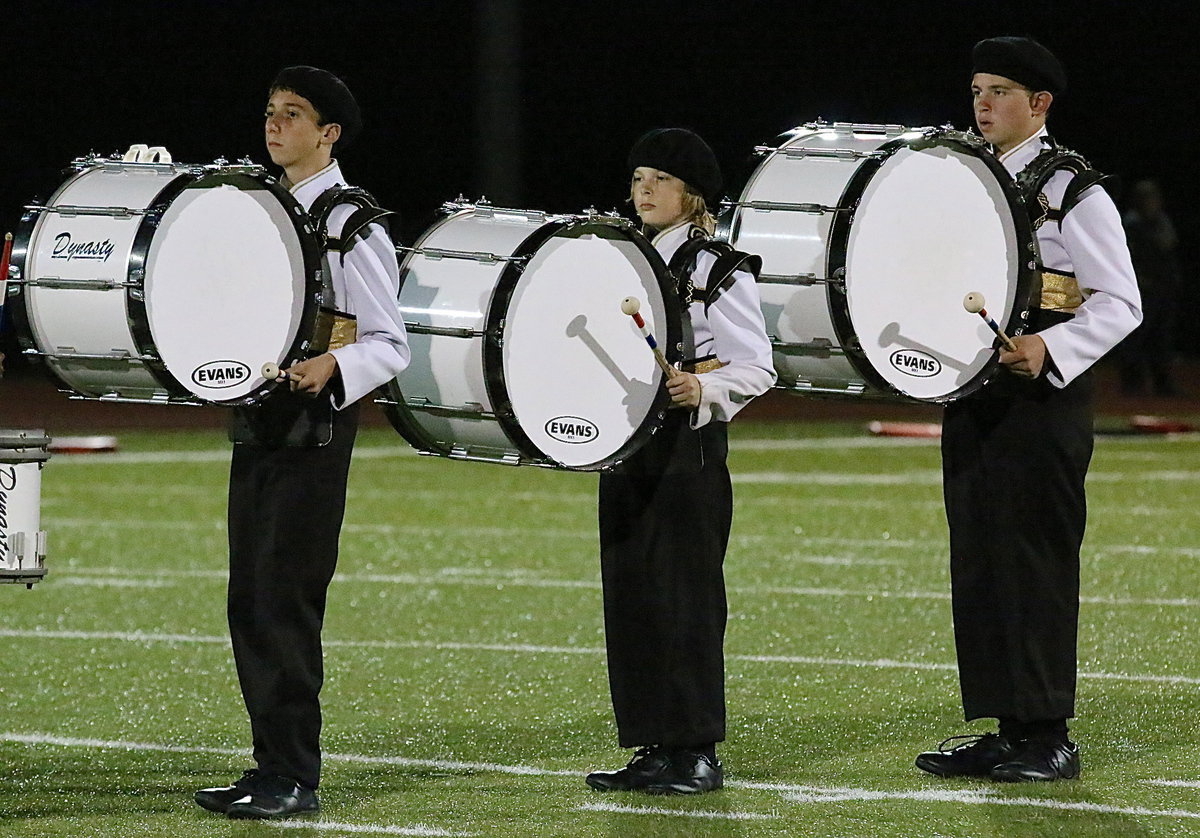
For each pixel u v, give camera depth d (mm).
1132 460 56062
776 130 99125
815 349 19484
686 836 18125
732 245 19938
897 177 19484
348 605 32469
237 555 18766
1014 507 20141
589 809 19203
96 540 39625
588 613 31672
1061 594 20250
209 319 17438
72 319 17391
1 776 20984
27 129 92875
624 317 18719
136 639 29406
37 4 92750
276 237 17719
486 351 17859
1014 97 20562
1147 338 80438
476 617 31344
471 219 19031
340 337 18203
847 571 35781
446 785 20406
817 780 20500
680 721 19672
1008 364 19641
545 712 24438
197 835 18203
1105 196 20203
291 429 18141
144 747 22516
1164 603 32156
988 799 19516
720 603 19766
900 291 19469
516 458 18469
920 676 26547
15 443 17438
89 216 17500
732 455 57969
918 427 65125
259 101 95875
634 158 19594
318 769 19188
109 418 70500
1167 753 21719
